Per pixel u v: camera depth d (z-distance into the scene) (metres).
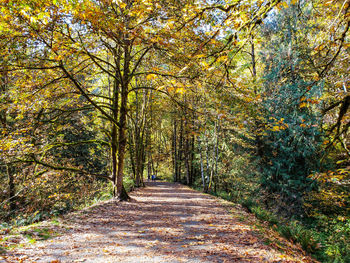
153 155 41.28
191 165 30.20
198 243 5.41
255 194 15.72
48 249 4.65
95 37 9.46
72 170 10.46
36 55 8.72
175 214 9.16
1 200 11.07
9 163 9.48
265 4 2.47
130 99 23.42
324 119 7.77
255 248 5.00
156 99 18.08
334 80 5.79
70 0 5.70
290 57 12.73
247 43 2.80
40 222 6.80
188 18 3.39
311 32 9.75
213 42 3.16
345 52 5.33
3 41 7.75
